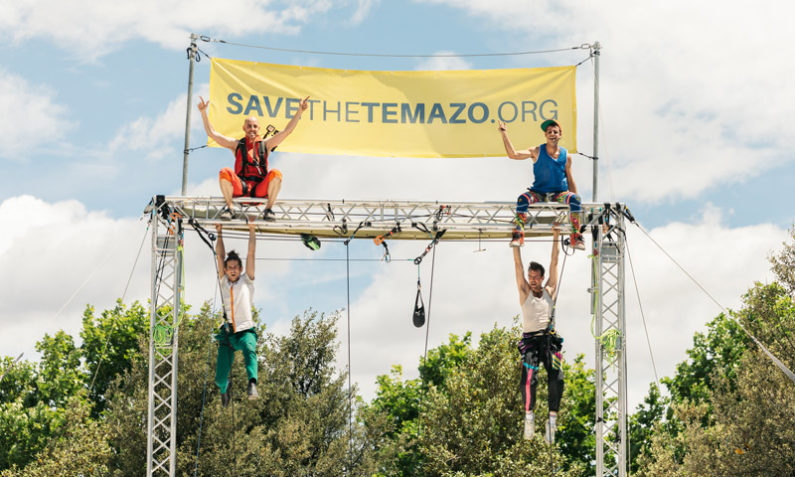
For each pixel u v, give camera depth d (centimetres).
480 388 3216
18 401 3481
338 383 3369
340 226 1491
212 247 1464
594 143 1545
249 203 1436
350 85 1553
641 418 3888
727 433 2916
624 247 1510
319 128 1539
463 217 1498
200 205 1438
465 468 3088
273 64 1544
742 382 2975
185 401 3100
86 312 3947
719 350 3838
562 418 3212
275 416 3372
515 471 2980
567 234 1538
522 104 1562
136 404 3055
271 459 3083
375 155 1539
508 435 3088
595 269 1517
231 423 3086
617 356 1505
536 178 1439
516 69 1569
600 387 1505
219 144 1445
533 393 1317
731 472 2841
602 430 1502
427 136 1554
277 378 3400
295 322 3497
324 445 3284
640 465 3288
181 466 2953
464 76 1566
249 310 1338
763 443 2814
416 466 3622
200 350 3325
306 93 1545
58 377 3694
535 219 1492
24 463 3344
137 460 2989
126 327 3881
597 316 1509
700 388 3850
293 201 1459
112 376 3872
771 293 3067
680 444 3447
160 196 1418
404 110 1556
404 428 4062
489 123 1559
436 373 4225
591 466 3888
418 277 1496
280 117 1535
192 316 3572
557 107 1562
